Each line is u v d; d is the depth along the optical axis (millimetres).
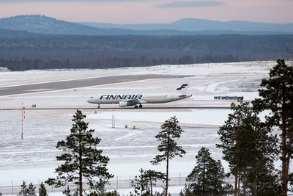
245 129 125688
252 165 126375
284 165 99000
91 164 120375
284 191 99125
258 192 116062
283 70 95438
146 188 199250
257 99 97625
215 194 180750
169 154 191625
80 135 118625
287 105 94938
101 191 167250
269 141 127000
